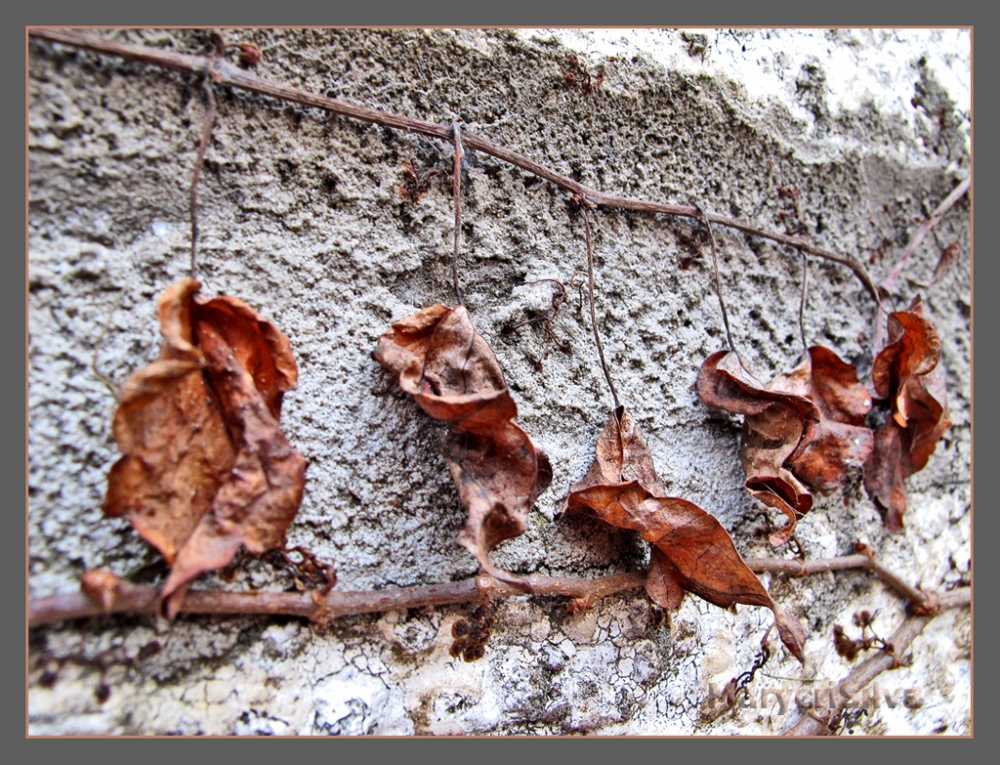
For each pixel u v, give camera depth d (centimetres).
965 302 32
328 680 20
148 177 19
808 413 23
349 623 20
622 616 23
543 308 23
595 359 24
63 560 18
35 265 18
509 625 22
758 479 24
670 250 25
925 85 32
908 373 26
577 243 24
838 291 29
